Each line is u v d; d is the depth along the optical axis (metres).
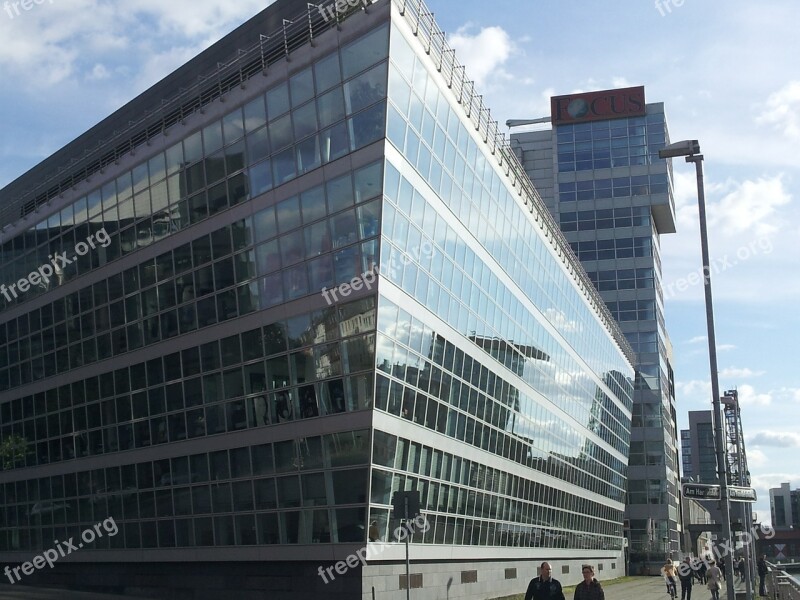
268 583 36.91
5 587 47.72
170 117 42.53
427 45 36.84
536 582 17.72
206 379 39.94
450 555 41.62
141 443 43.19
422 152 36.97
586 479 74.00
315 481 35.28
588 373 74.69
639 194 116.38
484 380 46.53
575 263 69.38
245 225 38.47
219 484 39.03
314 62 35.78
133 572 43.47
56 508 48.47
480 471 46.03
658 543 107.12
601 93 119.88
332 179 35.09
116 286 45.00
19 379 51.91
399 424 35.81
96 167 46.94
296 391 36.09
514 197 51.09
